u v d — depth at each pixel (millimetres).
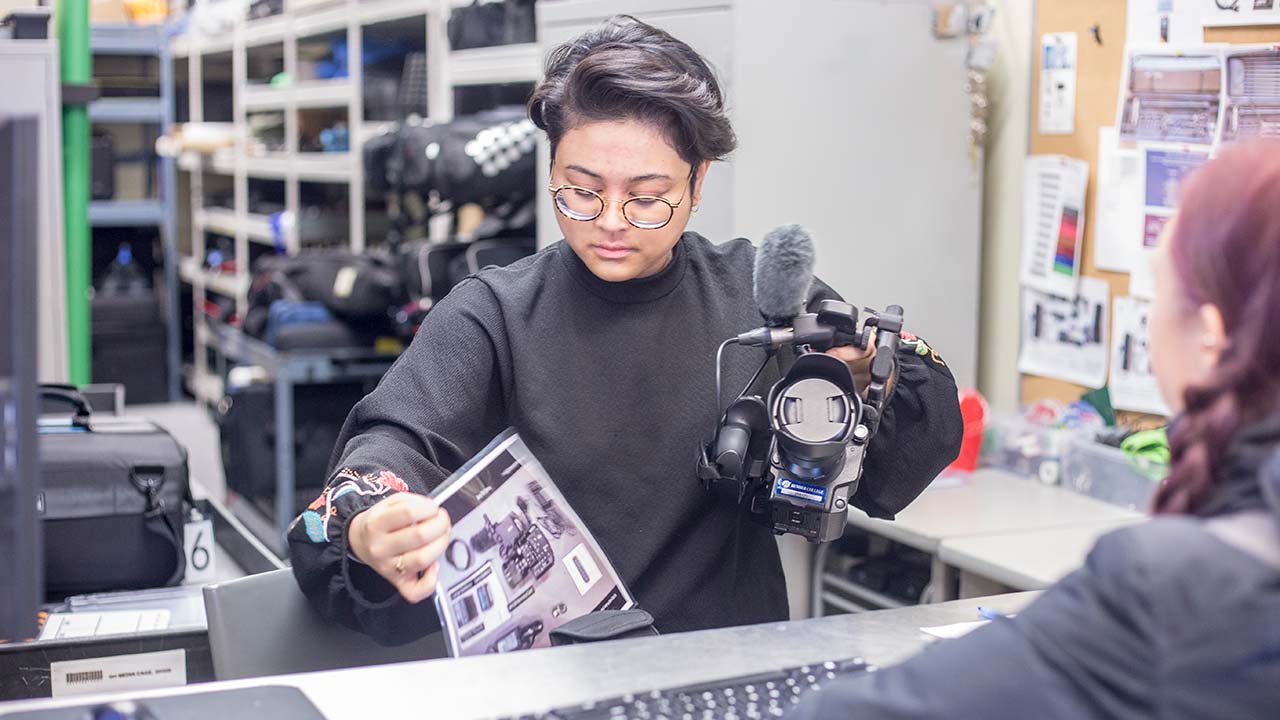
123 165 6688
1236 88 2209
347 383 4246
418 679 1036
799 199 2496
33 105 2641
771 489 1323
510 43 3609
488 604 1180
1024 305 2727
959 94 2625
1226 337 774
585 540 1271
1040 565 1997
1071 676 706
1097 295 2525
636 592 1397
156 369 6742
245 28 5754
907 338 1421
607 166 1314
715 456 1300
